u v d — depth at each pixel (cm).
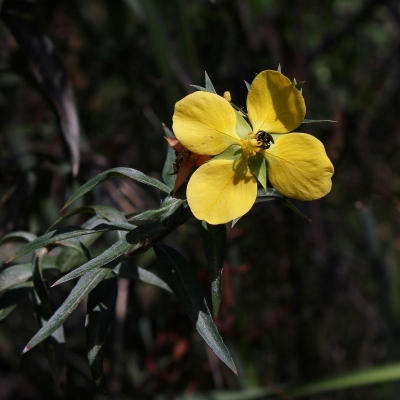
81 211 42
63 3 72
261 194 40
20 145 67
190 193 39
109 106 85
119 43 72
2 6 52
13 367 76
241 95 72
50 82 52
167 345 64
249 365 64
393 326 66
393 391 66
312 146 39
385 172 87
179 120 39
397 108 88
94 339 41
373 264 68
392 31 93
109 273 41
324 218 81
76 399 65
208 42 73
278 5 78
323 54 88
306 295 77
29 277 43
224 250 40
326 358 78
